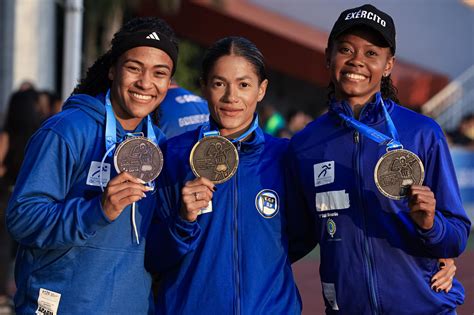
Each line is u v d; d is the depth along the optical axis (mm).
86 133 3256
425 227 3281
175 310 3482
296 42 16359
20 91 7031
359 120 3617
